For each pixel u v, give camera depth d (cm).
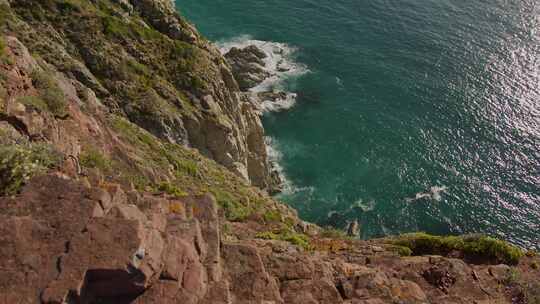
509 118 6216
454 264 1825
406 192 5394
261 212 3103
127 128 3203
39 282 1011
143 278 1080
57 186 1216
